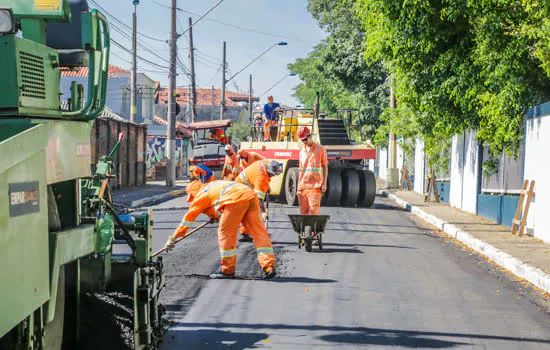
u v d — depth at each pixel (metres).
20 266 3.11
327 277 8.45
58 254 3.68
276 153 20.38
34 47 3.60
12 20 3.37
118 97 56.78
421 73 15.60
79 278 4.71
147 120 59.06
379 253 10.65
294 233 12.92
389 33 14.87
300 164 12.00
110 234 4.98
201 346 5.33
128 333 4.85
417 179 27.39
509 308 6.99
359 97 34.91
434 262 9.95
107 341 4.76
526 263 9.19
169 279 8.04
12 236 3.03
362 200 19.92
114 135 26.56
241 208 8.12
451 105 15.80
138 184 31.80
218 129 34.62
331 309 6.70
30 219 3.24
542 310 6.95
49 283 3.57
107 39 4.46
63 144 3.80
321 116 21.14
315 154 11.87
